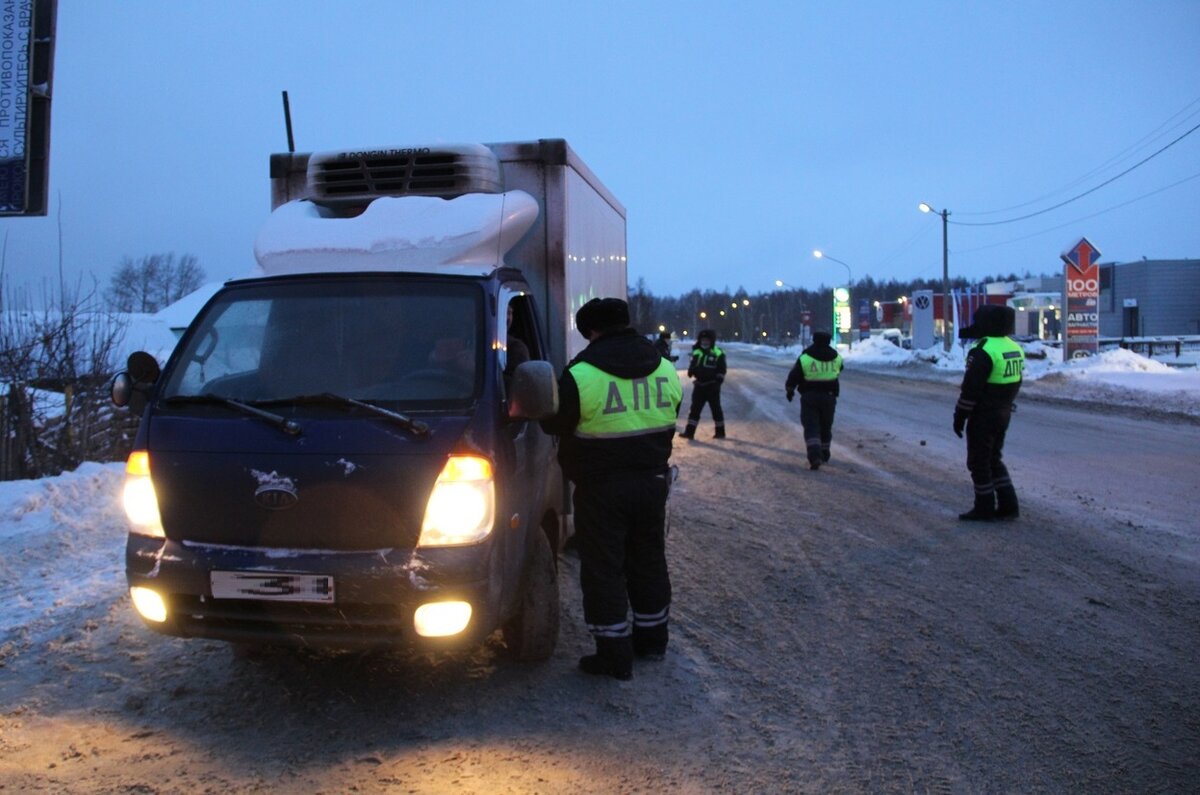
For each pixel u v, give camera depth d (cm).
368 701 439
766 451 1337
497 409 423
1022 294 6912
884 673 482
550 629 476
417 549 386
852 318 7838
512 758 384
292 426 395
